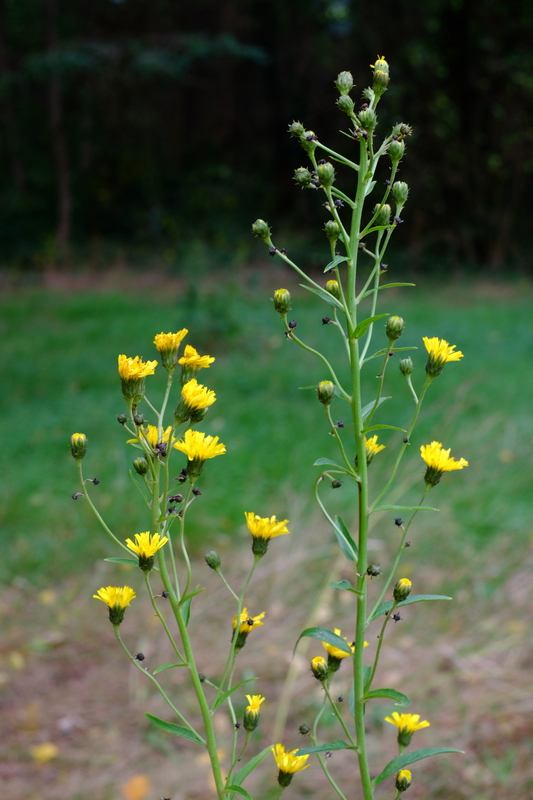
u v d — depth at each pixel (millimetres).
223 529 3752
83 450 1009
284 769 1053
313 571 3457
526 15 13781
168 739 2613
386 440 4656
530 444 4590
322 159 1090
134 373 997
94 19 17500
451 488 4074
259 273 12461
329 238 1088
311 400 5715
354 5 15805
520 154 14227
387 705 2646
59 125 15633
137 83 16625
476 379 5863
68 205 15523
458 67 14289
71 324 9062
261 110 18922
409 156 14055
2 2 16734
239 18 18094
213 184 17500
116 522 3805
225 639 3082
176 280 12430
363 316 9055
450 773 2328
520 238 14930
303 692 2742
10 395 6016
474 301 10820
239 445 4719
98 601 3332
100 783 2404
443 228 14547
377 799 2254
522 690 2635
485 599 3189
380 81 1082
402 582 1060
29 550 3625
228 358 7148
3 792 2371
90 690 2859
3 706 2766
